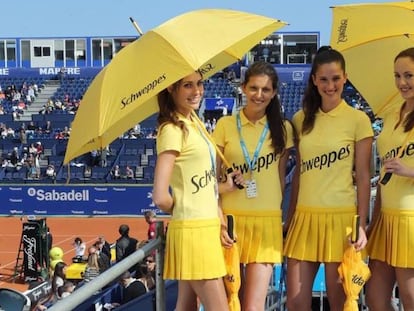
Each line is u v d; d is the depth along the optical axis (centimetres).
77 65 4981
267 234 404
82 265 1468
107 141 408
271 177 406
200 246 362
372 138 402
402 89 393
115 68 369
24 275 1666
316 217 403
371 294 429
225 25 390
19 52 5012
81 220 2652
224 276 379
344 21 450
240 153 407
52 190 2744
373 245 423
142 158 3091
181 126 360
